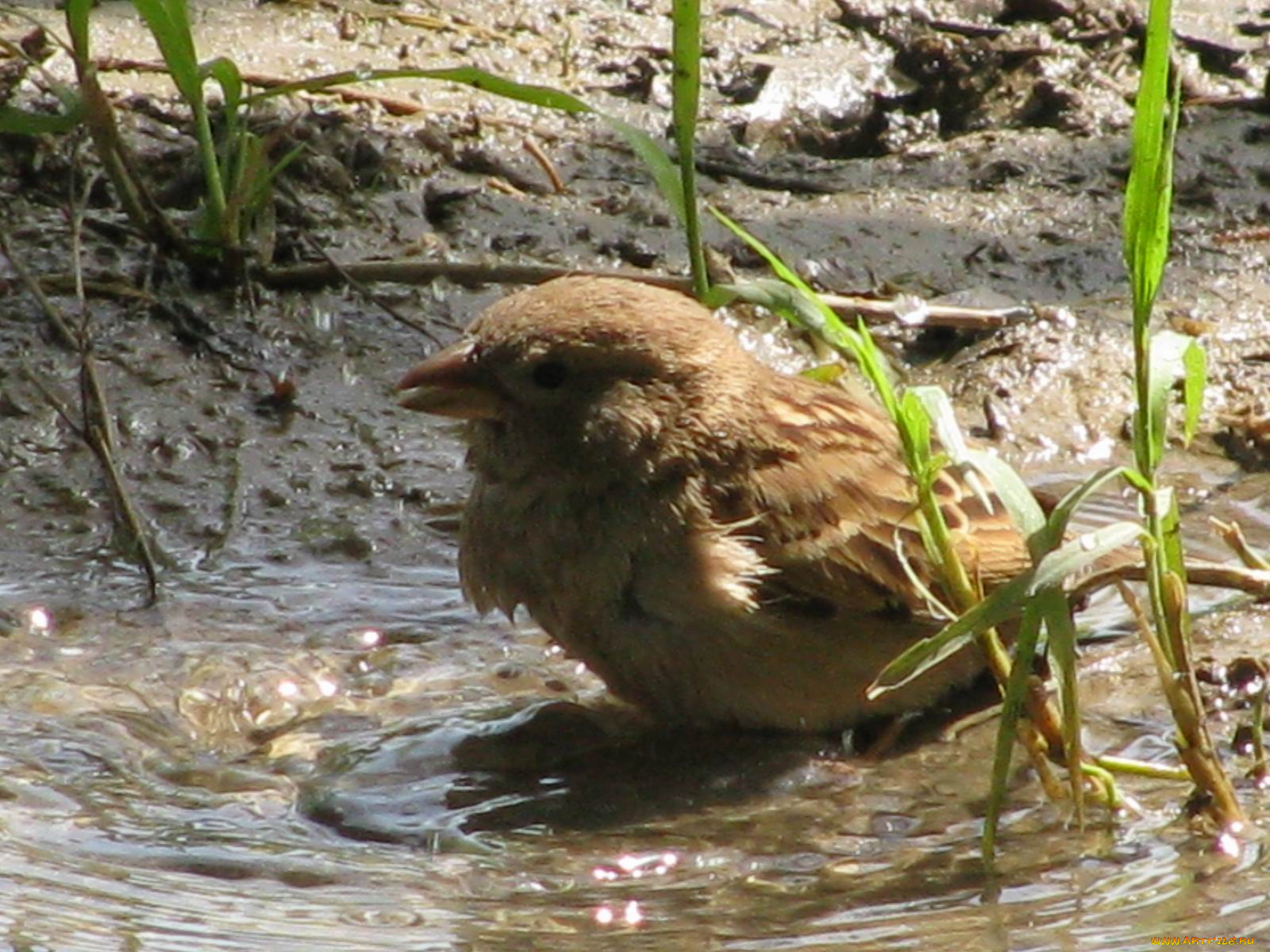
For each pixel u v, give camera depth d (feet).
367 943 26.25
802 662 31.37
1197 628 34.94
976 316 44.34
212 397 41.32
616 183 48.19
